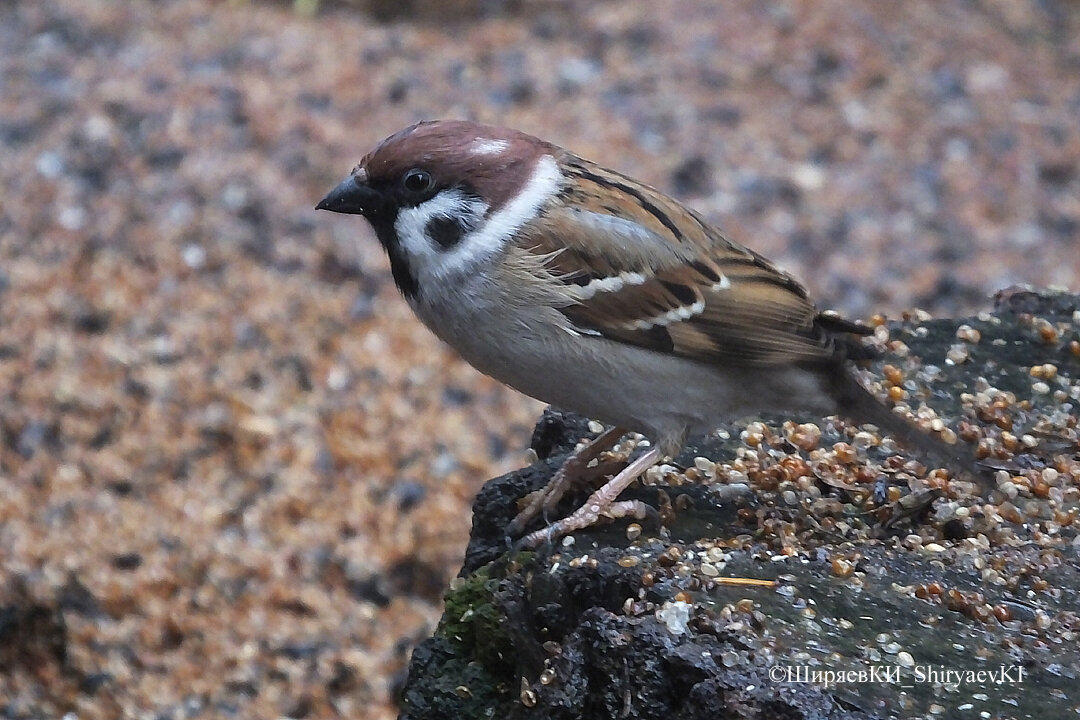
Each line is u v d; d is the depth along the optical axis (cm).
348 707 986
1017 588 594
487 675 638
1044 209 1642
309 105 1612
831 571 597
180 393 1255
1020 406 728
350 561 1103
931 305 1480
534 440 775
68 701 989
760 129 1705
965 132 1767
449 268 645
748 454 699
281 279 1393
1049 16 2114
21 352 1284
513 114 1656
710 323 650
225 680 1001
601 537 631
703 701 521
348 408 1257
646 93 1738
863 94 1803
